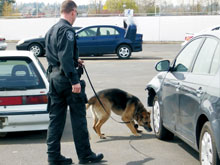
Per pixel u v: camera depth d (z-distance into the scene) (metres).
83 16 35.38
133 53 23.08
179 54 5.88
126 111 6.48
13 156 5.52
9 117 6.00
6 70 6.37
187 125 4.95
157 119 6.42
